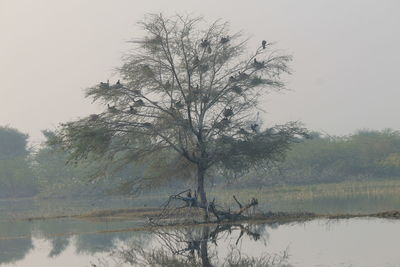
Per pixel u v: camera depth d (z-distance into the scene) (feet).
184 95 382.42
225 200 568.41
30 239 332.60
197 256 230.07
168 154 410.93
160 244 278.87
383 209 383.86
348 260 191.42
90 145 373.61
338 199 517.14
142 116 383.65
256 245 250.57
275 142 389.60
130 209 506.89
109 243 291.17
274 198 574.15
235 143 383.65
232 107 387.55
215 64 387.55
